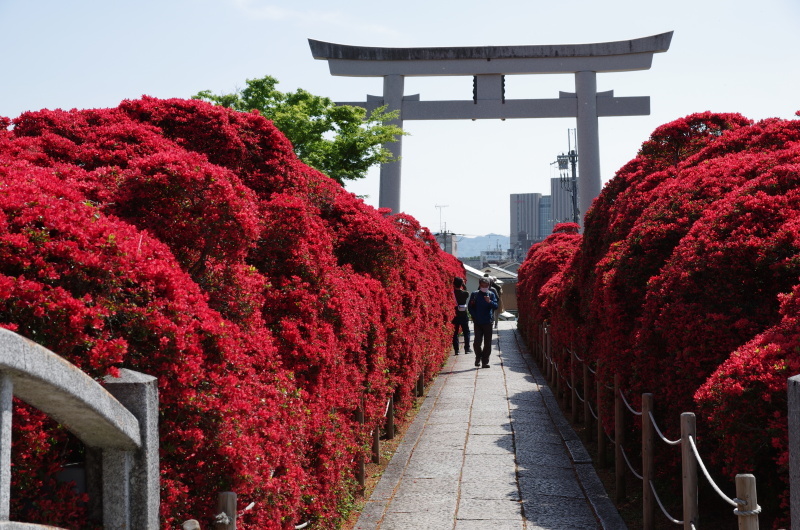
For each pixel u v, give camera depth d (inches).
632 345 239.6
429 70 863.1
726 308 189.9
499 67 861.8
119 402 97.7
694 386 191.6
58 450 103.9
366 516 242.2
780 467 148.3
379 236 316.5
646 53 848.9
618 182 354.0
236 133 214.4
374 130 701.3
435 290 563.2
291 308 192.1
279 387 159.9
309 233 200.5
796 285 169.9
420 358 445.7
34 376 77.2
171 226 144.4
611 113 860.0
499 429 373.4
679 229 237.0
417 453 328.2
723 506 220.7
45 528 82.7
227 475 123.4
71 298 97.0
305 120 644.1
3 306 92.0
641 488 265.7
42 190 117.4
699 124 353.1
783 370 142.4
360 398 260.7
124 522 99.4
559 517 238.5
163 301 114.3
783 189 204.7
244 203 149.8
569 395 418.0
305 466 189.8
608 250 301.0
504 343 845.2
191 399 112.7
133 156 179.8
